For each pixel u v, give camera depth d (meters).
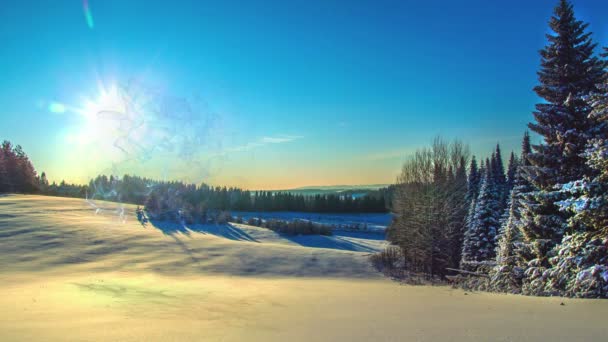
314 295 12.91
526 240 13.45
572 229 11.65
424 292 13.28
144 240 30.84
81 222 36.06
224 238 39.09
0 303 9.49
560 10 13.43
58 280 16.88
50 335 5.34
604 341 4.79
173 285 16.20
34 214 38.34
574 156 12.37
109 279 17.95
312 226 54.50
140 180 46.34
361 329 6.03
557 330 5.46
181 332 5.82
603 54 10.22
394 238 34.34
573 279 10.03
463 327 5.86
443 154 31.11
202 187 52.66
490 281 14.89
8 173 65.38
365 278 23.84
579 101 12.49
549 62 13.46
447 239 26.98
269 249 31.69
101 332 5.66
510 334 5.26
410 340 5.08
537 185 13.42
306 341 5.16
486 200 24.33
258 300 11.34
